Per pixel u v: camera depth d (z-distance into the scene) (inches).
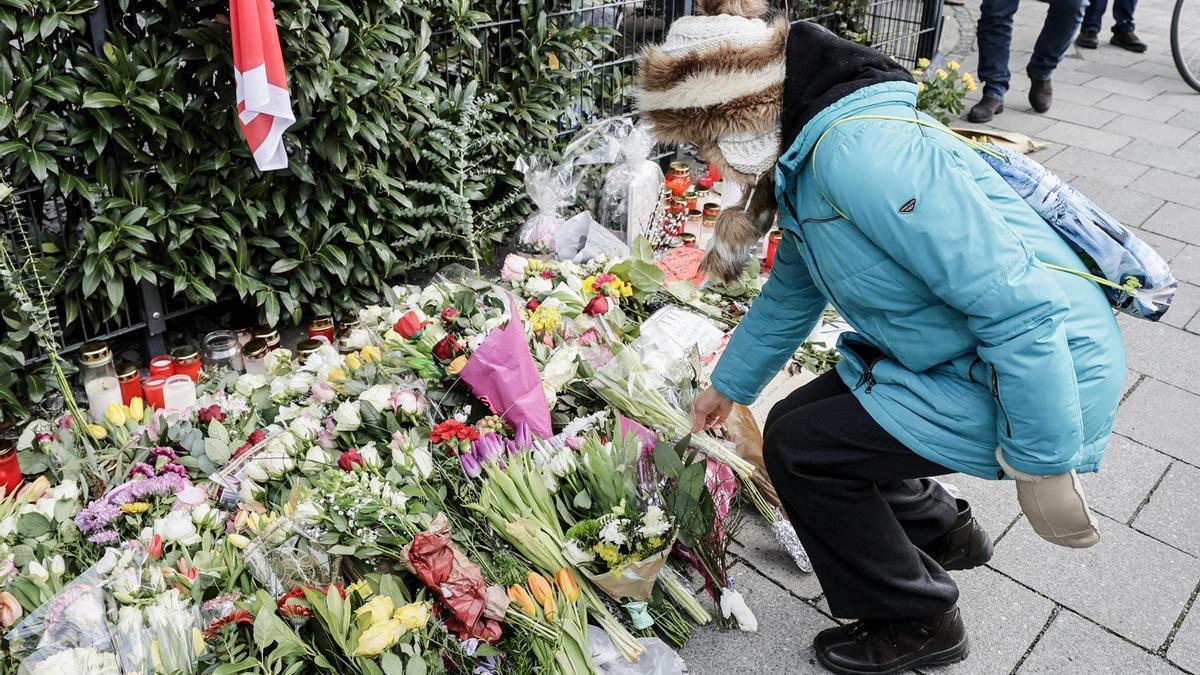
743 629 93.5
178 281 128.9
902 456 74.5
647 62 70.1
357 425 94.1
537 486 89.7
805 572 102.1
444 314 114.3
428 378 101.8
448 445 93.0
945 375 70.7
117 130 121.1
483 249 159.0
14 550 80.8
